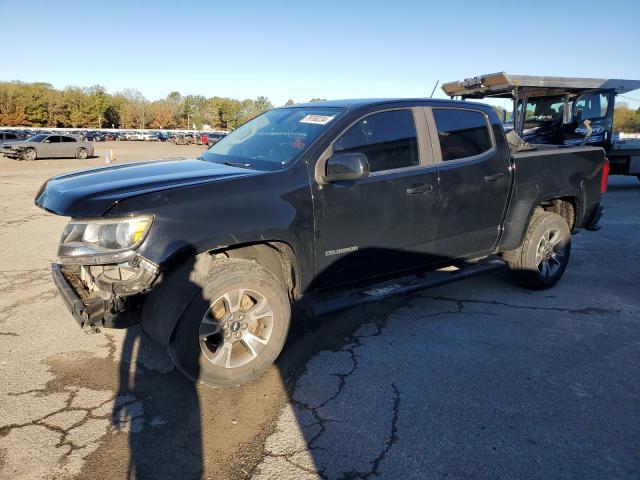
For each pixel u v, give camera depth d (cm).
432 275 454
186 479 251
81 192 312
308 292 370
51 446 274
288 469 258
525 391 333
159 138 7538
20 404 313
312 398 323
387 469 259
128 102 12581
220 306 332
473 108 460
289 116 429
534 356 382
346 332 422
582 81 1188
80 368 359
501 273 585
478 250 468
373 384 340
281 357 378
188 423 296
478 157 450
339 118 379
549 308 478
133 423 296
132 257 290
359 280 396
